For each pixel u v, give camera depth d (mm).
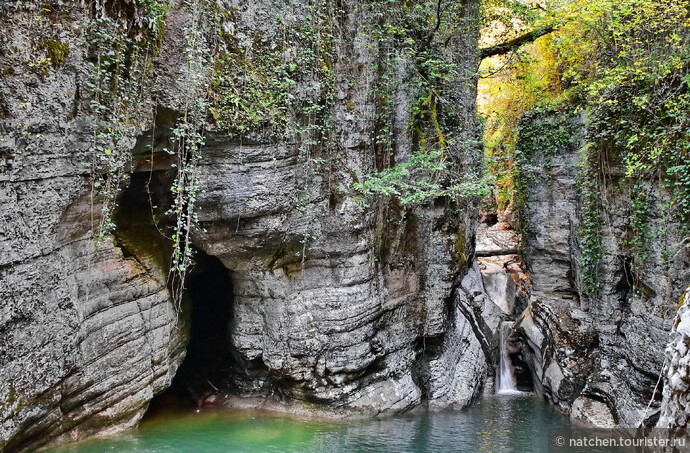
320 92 9031
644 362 9523
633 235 10336
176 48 7203
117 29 6332
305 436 8719
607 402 10719
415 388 10914
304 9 8766
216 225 8625
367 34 9758
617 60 10086
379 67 10195
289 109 8609
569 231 13234
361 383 10086
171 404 9867
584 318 12070
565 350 11750
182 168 7926
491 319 13492
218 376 10750
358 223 9695
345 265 9734
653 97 9125
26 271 5777
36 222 5859
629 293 10828
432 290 11562
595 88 9602
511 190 15047
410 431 9602
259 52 8219
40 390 6125
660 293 9266
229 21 7816
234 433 8617
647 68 9055
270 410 9953
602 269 11188
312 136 9109
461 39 12352
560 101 13461
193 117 7375
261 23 8219
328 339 9609
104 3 6137
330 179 9477
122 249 7980
